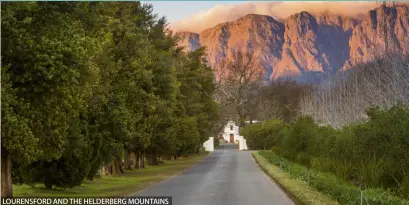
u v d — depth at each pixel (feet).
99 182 113.50
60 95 61.72
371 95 157.17
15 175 85.71
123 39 116.98
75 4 62.49
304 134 165.17
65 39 59.57
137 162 177.47
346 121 182.60
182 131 203.21
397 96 133.69
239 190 93.86
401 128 75.61
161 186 103.60
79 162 83.76
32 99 61.11
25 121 57.47
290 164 148.87
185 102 230.07
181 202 74.13
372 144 85.51
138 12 158.40
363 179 80.33
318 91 355.15
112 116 98.58
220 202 74.23
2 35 55.83
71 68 59.06
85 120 87.81
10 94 54.85
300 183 98.99
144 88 126.52
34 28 59.93
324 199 71.26
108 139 98.02
